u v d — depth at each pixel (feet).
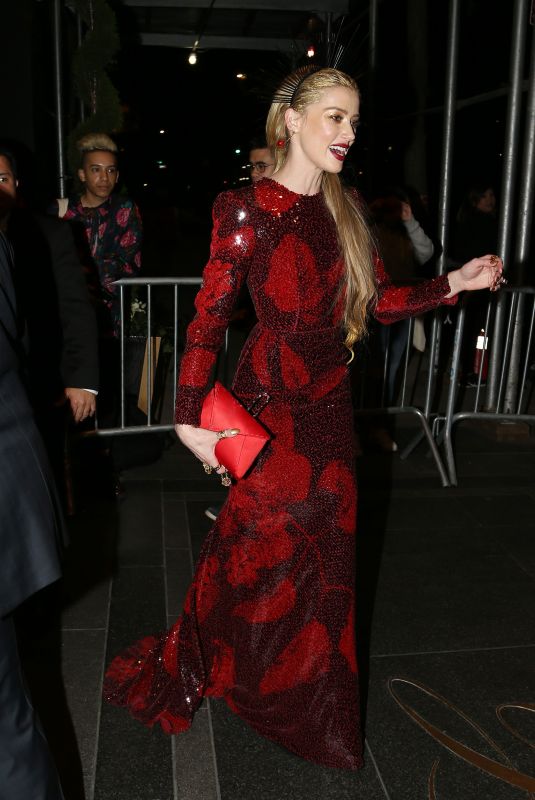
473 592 10.98
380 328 16.51
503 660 9.39
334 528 7.38
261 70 8.79
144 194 63.00
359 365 16.17
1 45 19.19
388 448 16.90
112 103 17.72
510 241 18.33
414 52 30.12
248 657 7.63
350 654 7.47
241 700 7.91
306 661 7.45
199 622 8.01
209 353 7.02
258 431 6.91
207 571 7.90
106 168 14.07
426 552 12.17
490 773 7.56
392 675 9.05
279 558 7.39
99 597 10.59
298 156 6.88
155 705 8.16
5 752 5.44
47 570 5.47
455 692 8.77
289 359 7.16
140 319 15.62
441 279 7.84
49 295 11.17
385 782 7.40
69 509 12.30
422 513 13.69
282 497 7.33
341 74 6.69
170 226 55.67
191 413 6.98
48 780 5.65
